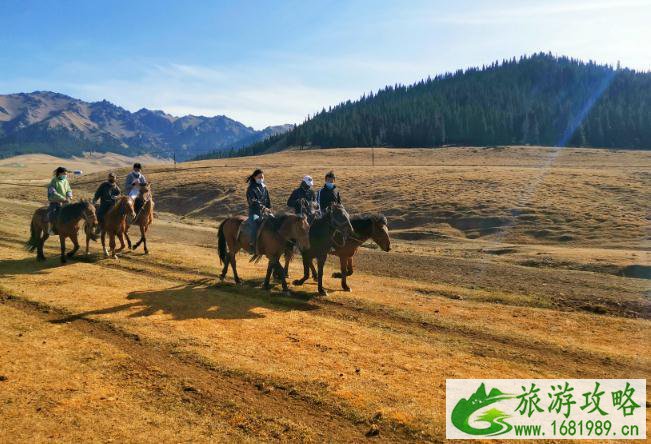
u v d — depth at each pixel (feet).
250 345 29.81
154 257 59.72
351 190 173.06
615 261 58.34
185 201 190.29
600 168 219.20
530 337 31.76
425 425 20.62
